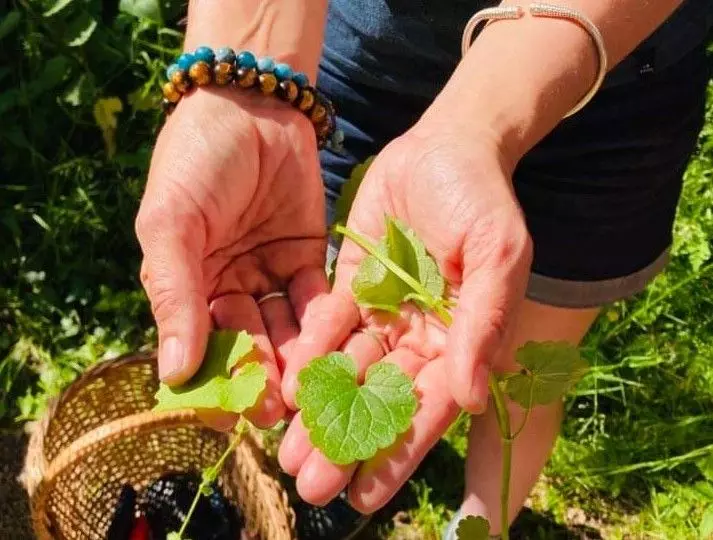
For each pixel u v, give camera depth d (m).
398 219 0.32
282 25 0.38
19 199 0.69
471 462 0.53
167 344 0.31
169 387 0.31
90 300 0.68
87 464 0.57
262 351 0.33
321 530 0.58
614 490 0.62
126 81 0.72
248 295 0.35
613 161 0.42
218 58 0.35
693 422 0.64
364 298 0.31
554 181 0.43
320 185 0.37
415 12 0.41
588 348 0.65
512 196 0.28
